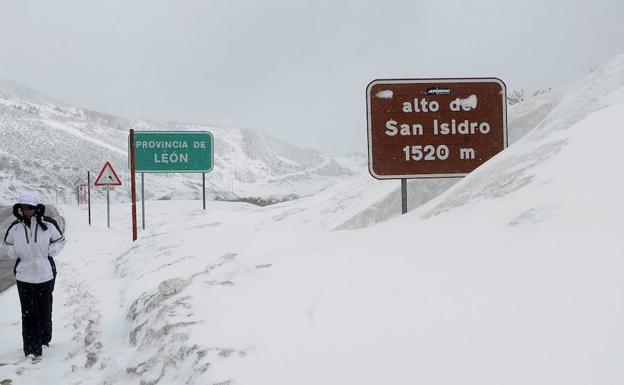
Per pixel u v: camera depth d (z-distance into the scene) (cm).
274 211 1520
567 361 269
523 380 267
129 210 3447
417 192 916
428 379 297
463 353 310
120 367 511
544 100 1015
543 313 319
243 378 362
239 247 987
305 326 420
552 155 602
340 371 336
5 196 7769
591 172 507
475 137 811
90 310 816
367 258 561
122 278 1102
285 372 355
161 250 1158
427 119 808
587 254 370
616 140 550
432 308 380
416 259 507
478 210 585
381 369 323
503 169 642
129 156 1644
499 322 329
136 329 600
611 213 418
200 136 2092
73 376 564
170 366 450
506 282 379
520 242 446
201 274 682
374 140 805
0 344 716
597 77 850
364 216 921
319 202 1320
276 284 551
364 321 396
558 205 476
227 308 511
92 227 2452
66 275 1211
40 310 666
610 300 305
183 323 496
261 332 428
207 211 1788
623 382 242
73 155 14875
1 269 1342
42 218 684
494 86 815
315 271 564
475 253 466
